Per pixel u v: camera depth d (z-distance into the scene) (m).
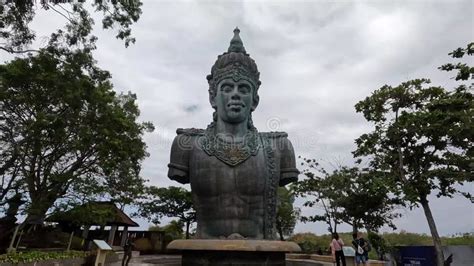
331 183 21.50
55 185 17.64
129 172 22.89
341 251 12.19
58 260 13.36
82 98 14.22
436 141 16.22
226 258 5.89
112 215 20.88
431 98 16.56
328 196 21.52
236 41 8.18
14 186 16.61
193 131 7.63
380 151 18.11
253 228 6.93
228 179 6.98
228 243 5.83
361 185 19.55
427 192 16.50
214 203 6.99
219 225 6.89
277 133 7.94
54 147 16.70
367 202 19.44
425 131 15.74
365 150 18.20
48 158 17.59
